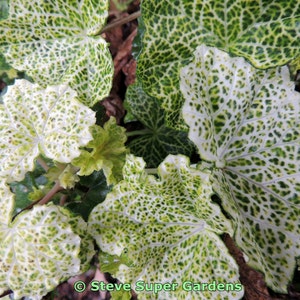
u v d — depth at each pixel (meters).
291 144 0.15
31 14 0.16
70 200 0.19
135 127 0.22
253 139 0.15
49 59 0.17
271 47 0.14
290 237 0.15
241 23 0.14
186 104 0.13
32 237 0.15
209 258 0.15
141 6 0.13
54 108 0.15
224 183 0.14
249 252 0.13
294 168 0.15
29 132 0.15
